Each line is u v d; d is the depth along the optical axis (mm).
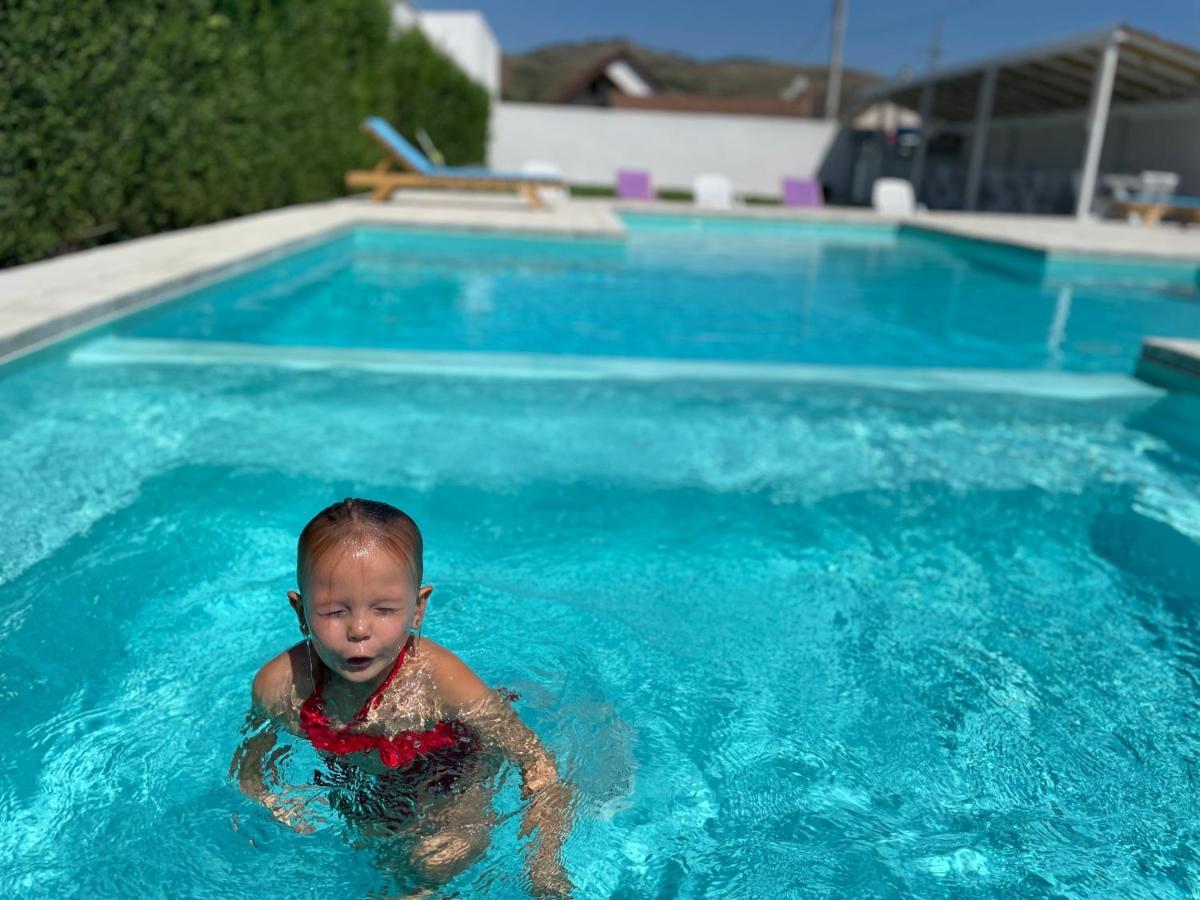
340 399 2719
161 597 1602
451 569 1761
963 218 10586
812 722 1356
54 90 4227
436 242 6945
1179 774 1267
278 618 1544
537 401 2807
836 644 1588
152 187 5434
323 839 1007
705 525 2049
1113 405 3059
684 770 1216
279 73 7137
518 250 6980
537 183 8117
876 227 10242
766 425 2711
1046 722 1386
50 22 4176
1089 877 1062
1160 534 2102
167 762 1166
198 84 5828
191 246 4785
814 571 1862
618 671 1441
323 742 1054
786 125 16391
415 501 2078
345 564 868
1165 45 9953
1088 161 10477
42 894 968
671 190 16547
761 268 6965
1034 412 2949
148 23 5031
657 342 4141
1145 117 13398
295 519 1944
